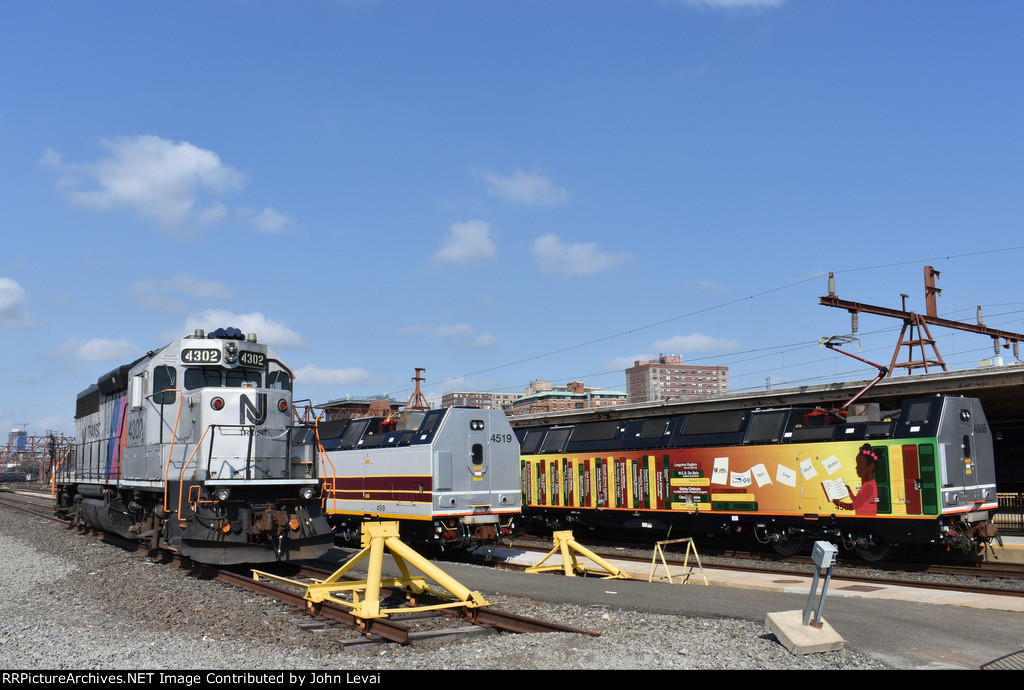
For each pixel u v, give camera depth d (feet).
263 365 55.67
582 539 85.46
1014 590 45.80
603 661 27.48
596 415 102.58
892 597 44.14
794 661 27.48
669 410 94.94
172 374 52.47
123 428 61.52
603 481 77.20
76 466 80.79
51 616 37.04
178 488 48.93
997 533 58.34
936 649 29.09
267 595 41.65
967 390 72.13
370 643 30.76
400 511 63.98
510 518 65.87
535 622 32.32
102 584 46.09
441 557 69.46
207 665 27.14
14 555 64.59
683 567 57.57
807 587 47.88
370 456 69.00
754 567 58.39
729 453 66.33
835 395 78.95
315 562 57.88
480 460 63.77
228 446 49.67
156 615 36.27
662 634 31.45
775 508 62.44
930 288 96.68
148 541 58.59
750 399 86.02
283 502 50.65
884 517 55.72
